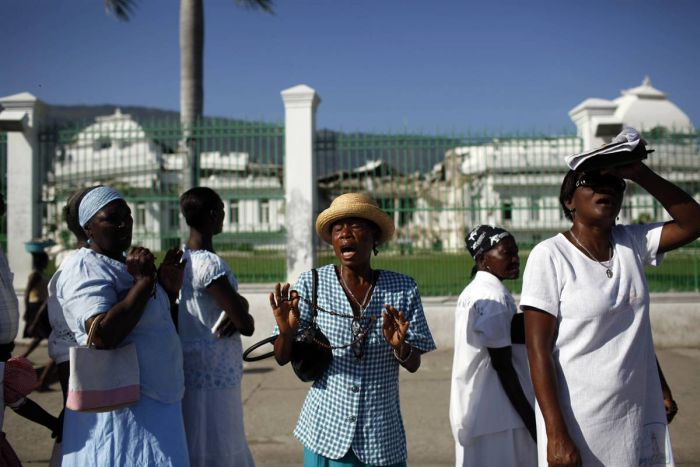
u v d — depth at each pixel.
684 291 8.94
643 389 2.22
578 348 2.21
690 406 5.74
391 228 2.80
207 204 3.44
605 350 2.20
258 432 5.32
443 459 4.61
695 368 7.27
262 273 9.08
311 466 2.65
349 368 2.62
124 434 2.53
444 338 8.62
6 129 9.16
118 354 2.52
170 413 2.67
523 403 2.93
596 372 2.19
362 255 2.71
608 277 2.24
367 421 2.59
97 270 2.61
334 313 2.67
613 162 2.22
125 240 2.80
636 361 2.21
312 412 2.67
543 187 9.22
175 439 2.64
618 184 2.29
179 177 10.02
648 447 2.24
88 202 2.73
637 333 2.22
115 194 2.80
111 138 9.38
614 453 2.16
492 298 3.04
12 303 2.92
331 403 2.62
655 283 9.25
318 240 9.05
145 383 2.61
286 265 8.84
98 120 9.75
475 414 3.02
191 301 3.28
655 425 2.26
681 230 2.30
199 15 13.14
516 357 3.04
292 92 8.90
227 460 3.22
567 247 2.32
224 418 3.25
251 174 9.23
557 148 9.05
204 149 9.23
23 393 2.85
